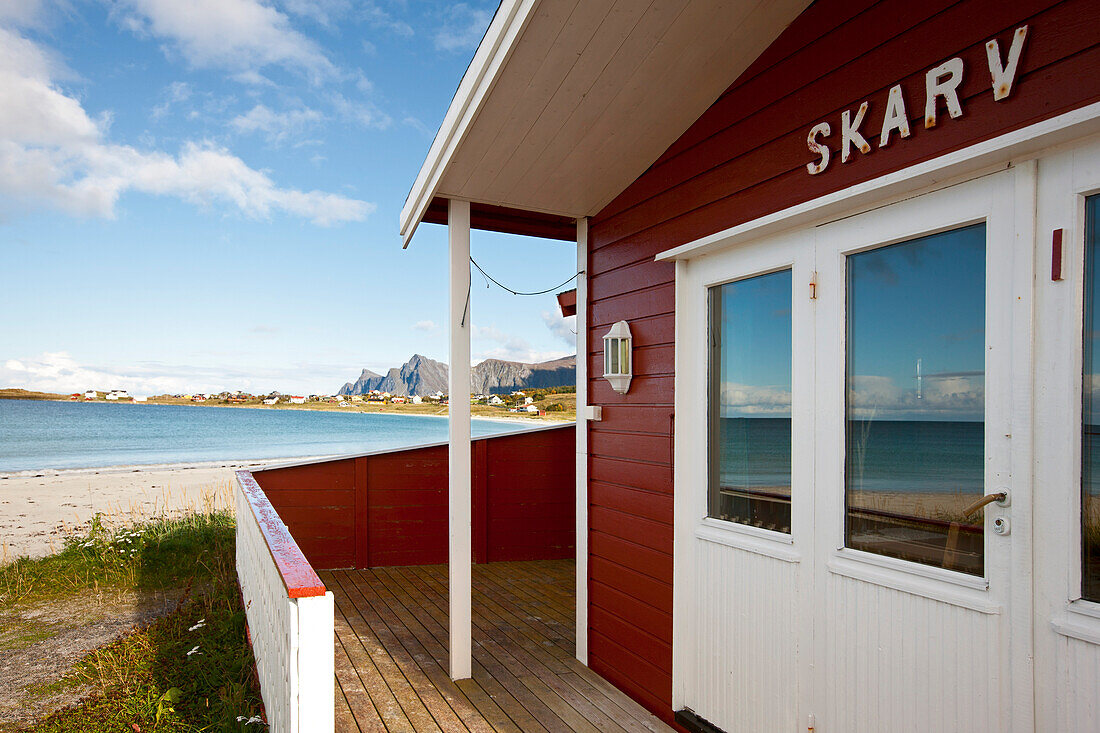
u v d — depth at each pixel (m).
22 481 14.77
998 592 1.78
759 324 2.71
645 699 3.25
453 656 3.60
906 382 2.09
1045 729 1.67
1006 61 1.74
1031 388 1.71
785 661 2.49
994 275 1.80
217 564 6.14
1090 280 1.62
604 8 2.28
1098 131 1.57
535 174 3.35
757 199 2.62
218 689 3.46
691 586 3.00
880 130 2.12
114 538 6.86
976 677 1.83
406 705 3.28
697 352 2.99
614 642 3.53
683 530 3.03
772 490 2.62
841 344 2.30
